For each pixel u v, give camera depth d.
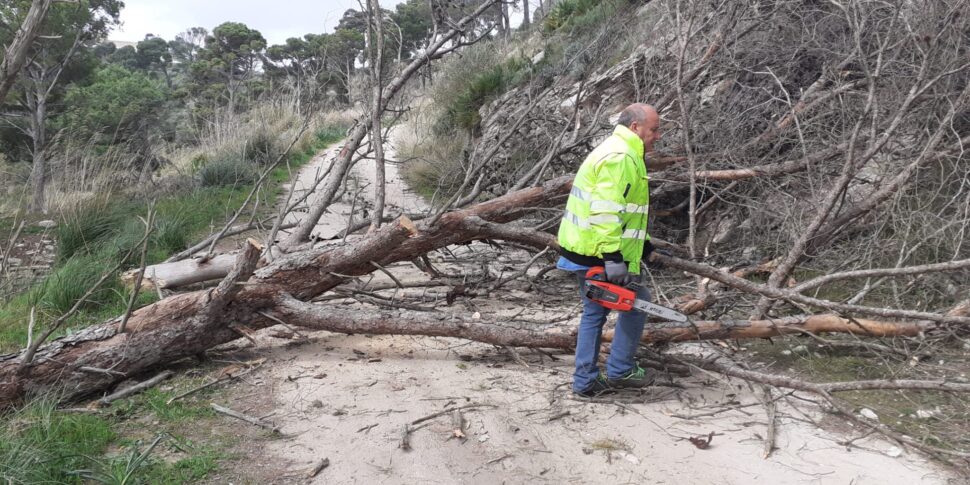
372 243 4.36
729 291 4.61
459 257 6.54
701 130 5.80
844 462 2.95
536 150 7.00
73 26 11.09
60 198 8.18
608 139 3.32
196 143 16.53
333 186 6.00
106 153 9.08
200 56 37.94
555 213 5.83
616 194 3.15
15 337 4.45
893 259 4.70
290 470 2.90
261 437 3.19
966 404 3.40
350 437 3.18
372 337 4.57
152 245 6.85
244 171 11.78
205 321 3.96
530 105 6.12
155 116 19.30
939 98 4.62
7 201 8.85
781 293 3.73
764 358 4.14
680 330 3.88
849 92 4.99
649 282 5.47
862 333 3.94
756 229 5.48
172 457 2.98
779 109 5.74
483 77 11.90
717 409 3.48
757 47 5.98
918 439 3.11
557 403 3.56
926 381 3.12
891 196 4.40
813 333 3.93
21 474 2.60
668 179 5.31
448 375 3.93
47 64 10.87
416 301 5.27
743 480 2.82
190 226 8.30
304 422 3.34
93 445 3.02
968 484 2.75
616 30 8.44
